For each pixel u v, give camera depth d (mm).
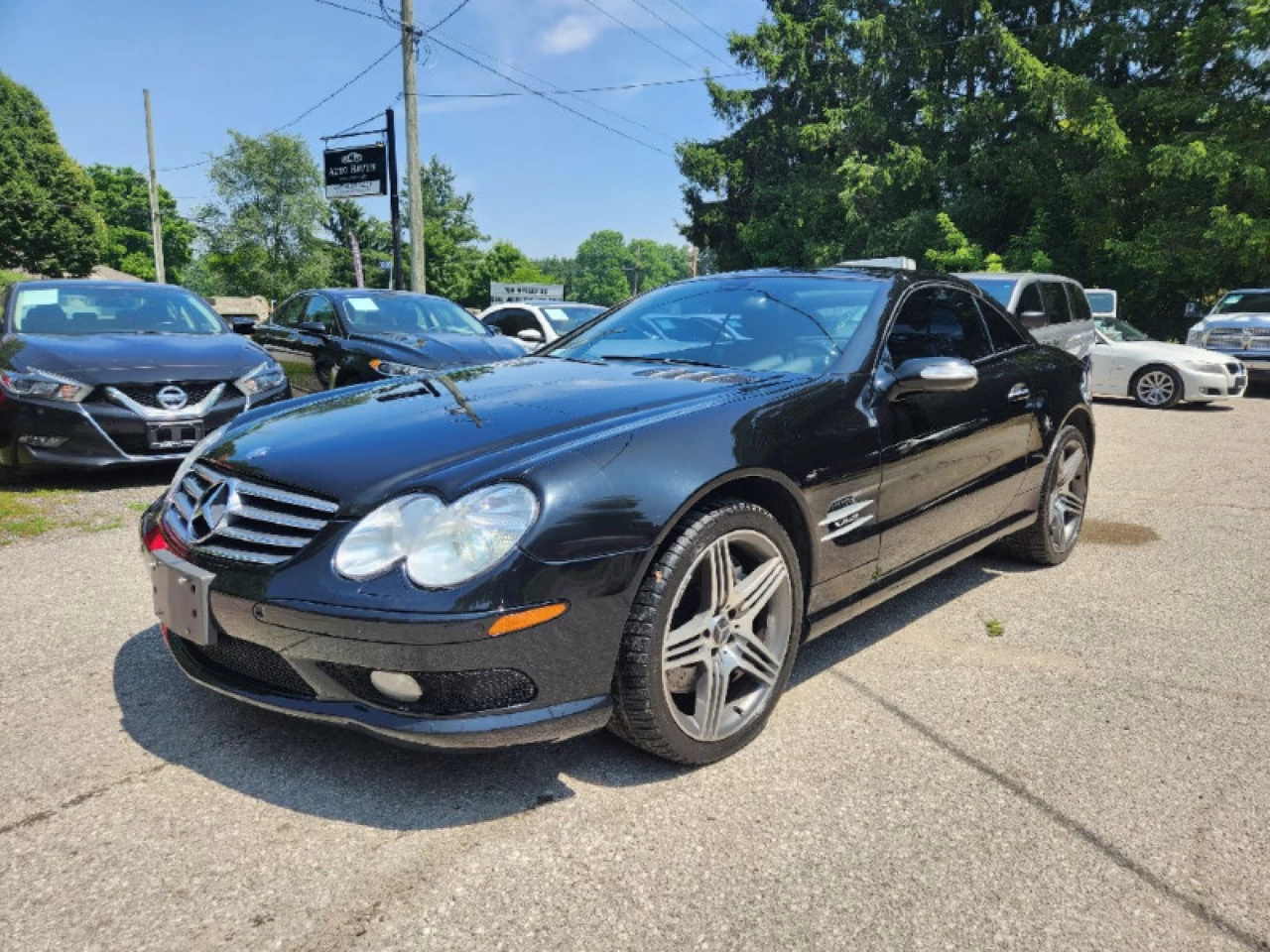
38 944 1653
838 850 2000
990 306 3938
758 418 2508
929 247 25562
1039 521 4062
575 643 2057
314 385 7816
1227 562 4426
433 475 2086
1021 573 4203
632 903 1805
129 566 3992
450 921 1741
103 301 6605
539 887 1853
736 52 32625
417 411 2557
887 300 3219
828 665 3072
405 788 2219
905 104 28328
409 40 15914
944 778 2320
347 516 2051
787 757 2428
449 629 1910
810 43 31766
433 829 2051
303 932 1702
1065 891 1870
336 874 1882
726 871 1918
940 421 3148
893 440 2898
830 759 2420
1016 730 2607
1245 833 2094
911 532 3066
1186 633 3436
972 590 3930
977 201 24984
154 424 5430
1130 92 22766
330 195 21156
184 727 2514
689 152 33656
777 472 2461
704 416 2420
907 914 1786
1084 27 24344
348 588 1961
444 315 8367
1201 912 1811
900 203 27438
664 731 2225
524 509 2021
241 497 2238
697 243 36344
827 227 29594
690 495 2209
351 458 2217
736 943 1694
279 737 2465
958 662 3113
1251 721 2682
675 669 2305
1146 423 10406
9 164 50938
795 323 3197
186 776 2254
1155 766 2406
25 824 2039
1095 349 12656
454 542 1965
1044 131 24875
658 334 3402
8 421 5273
